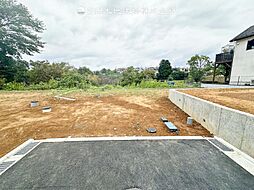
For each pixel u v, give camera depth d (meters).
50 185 2.02
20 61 17.70
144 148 3.09
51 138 3.62
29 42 16.84
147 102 7.75
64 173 2.27
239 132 3.08
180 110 6.24
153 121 4.91
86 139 3.52
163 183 2.07
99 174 2.25
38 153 2.87
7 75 16.64
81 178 2.16
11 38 15.78
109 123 4.70
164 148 3.10
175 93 7.18
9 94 10.50
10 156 2.77
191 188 1.98
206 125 4.31
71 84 15.45
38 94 10.49
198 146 3.21
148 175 2.24
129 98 8.85
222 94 6.63
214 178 2.19
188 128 4.36
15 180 2.12
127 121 4.88
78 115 5.56
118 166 2.45
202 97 5.73
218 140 3.52
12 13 15.09
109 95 9.95
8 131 4.12
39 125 4.53
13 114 5.73
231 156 2.81
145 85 16.39
